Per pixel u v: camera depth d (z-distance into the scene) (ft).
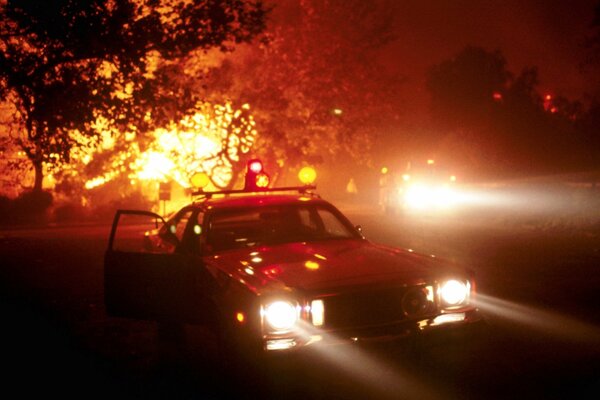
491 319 25.34
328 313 15.89
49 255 51.26
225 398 17.42
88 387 19.11
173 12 44.11
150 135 87.56
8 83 43.01
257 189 22.79
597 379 18.07
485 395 16.97
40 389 19.06
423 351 16.49
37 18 39.78
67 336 25.14
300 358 15.47
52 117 42.63
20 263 46.39
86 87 42.52
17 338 24.97
